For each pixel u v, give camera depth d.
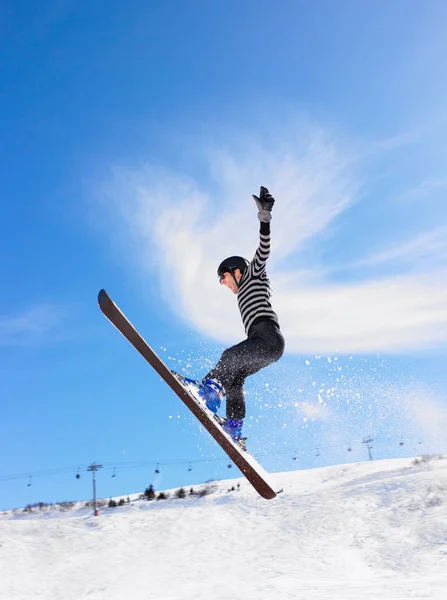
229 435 3.78
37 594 18.78
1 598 18.33
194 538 24.31
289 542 22.06
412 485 27.27
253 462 3.76
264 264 4.03
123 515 29.41
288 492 32.78
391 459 40.78
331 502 27.03
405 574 16.66
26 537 26.00
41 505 39.19
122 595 17.30
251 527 25.45
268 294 4.11
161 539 24.58
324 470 39.75
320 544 21.20
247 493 33.03
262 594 14.71
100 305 3.68
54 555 23.33
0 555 23.23
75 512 35.22
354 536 21.75
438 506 23.56
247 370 3.97
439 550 18.75
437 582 13.68
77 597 17.80
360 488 29.12
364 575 17.14
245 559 20.52
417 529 21.25
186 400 3.55
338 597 12.79
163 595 16.31
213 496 33.38
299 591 14.67
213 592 15.93
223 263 4.34
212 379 3.89
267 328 3.96
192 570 19.73
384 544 20.41
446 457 35.53
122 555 22.73
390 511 24.11
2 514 38.16
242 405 3.98
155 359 3.62
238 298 4.16
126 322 3.67
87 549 23.86
